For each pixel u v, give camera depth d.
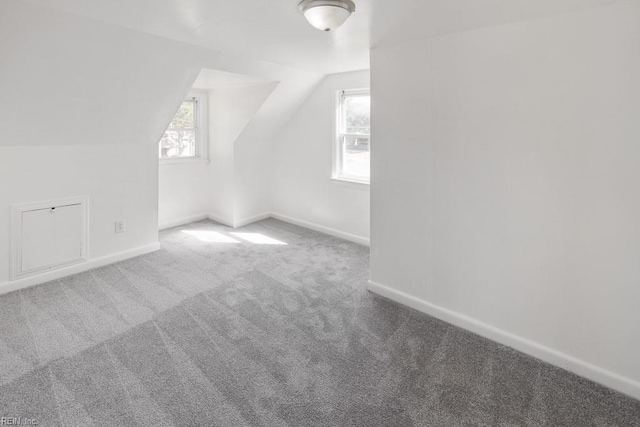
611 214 1.88
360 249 4.12
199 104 4.93
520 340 2.26
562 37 1.92
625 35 1.74
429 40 2.42
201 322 2.55
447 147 2.44
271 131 4.95
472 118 2.29
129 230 3.71
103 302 2.81
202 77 3.78
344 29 2.27
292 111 4.71
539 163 2.07
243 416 1.74
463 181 2.39
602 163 1.88
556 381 2.00
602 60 1.82
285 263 3.68
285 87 4.12
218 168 5.02
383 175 2.82
